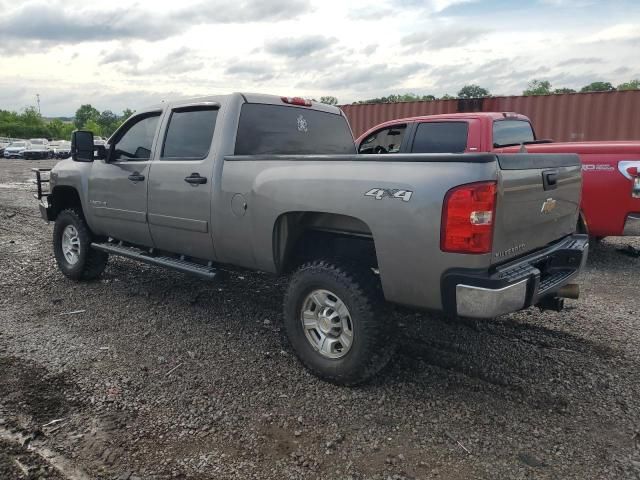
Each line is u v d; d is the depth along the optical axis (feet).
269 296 18.03
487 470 8.91
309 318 12.25
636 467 8.95
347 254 12.21
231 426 10.22
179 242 15.31
